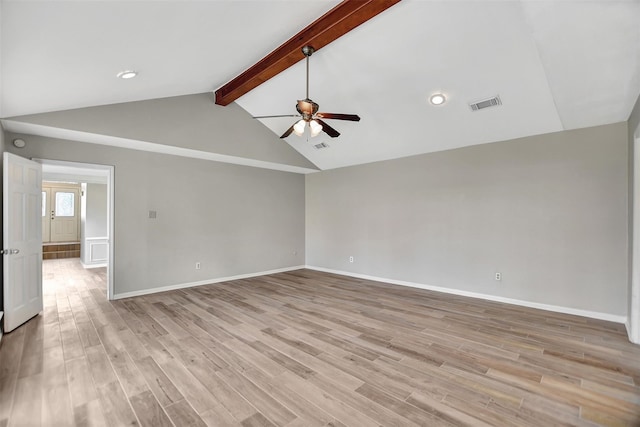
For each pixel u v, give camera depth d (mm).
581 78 2826
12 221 3270
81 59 2404
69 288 5258
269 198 6664
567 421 1871
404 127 4652
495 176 4512
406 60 3385
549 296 4051
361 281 5898
